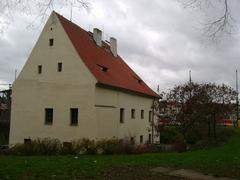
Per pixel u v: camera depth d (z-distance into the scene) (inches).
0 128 1742.1
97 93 1257.4
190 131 1248.2
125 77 1625.2
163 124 1310.3
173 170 490.3
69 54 1289.4
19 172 442.0
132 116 1569.9
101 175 435.8
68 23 1419.8
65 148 881.5
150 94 1754.4
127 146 923.4
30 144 876.6
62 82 1289.4
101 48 1633.9
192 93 1239.5
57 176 420.8
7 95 2236.7
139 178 424.2
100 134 1256.8
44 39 1328.7
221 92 1337.4
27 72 1343.5
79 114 1256.2
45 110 1310.3
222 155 704.4
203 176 450.0
